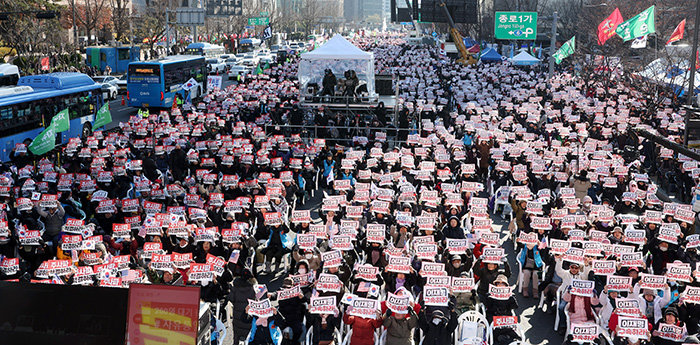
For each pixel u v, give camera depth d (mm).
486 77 57562
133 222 16266
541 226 15844
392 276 13297
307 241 14508
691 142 23406
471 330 11586
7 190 19703
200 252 14961
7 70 35344
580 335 11547
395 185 21766
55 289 8109
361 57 37125
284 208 19125
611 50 57469
